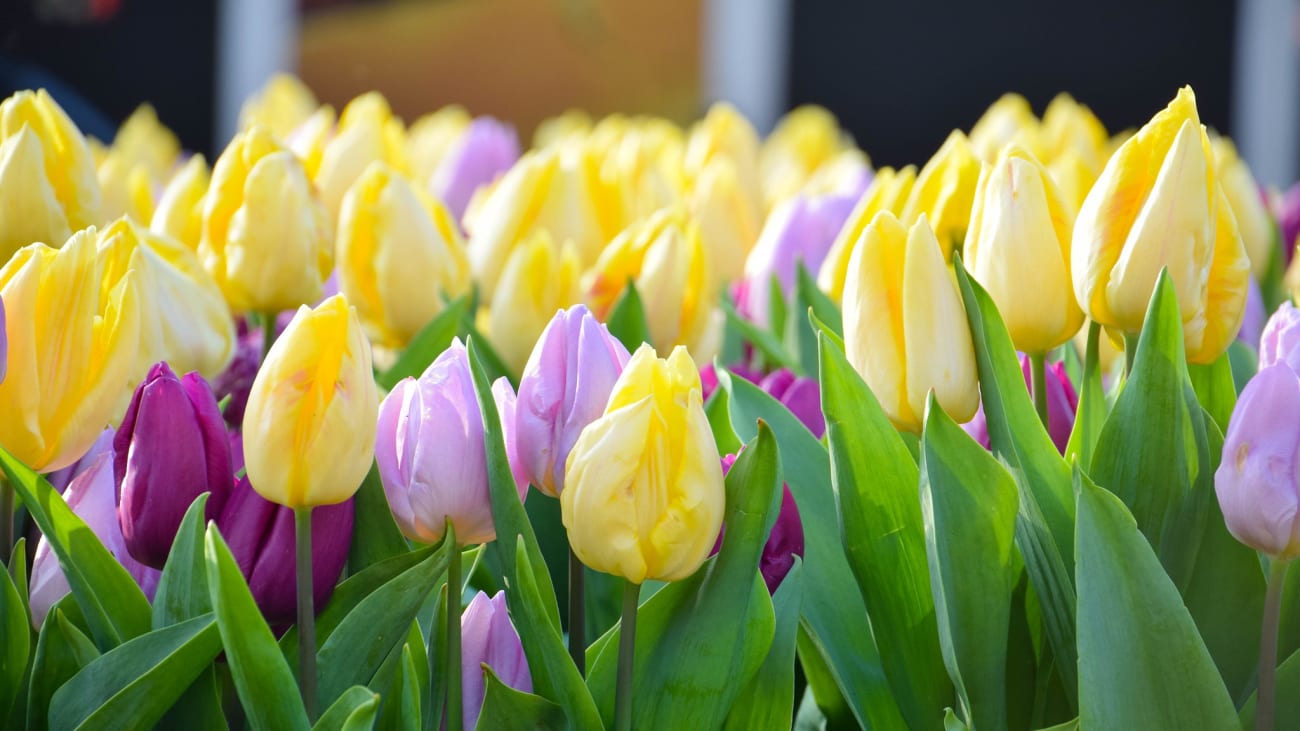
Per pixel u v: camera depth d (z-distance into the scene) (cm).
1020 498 100
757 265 147
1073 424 108
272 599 97
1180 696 94
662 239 134
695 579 97
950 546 98
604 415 94
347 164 158
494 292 148
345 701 93
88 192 119
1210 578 102
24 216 116
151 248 117
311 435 93
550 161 149
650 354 94
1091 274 104
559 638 95
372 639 96
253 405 94
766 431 96
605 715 98
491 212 149
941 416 98
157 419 97
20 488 96
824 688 108
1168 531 101
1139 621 94
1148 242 102
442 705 100
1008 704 104
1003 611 99
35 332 98
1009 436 101
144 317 109
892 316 104
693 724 97
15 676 98
